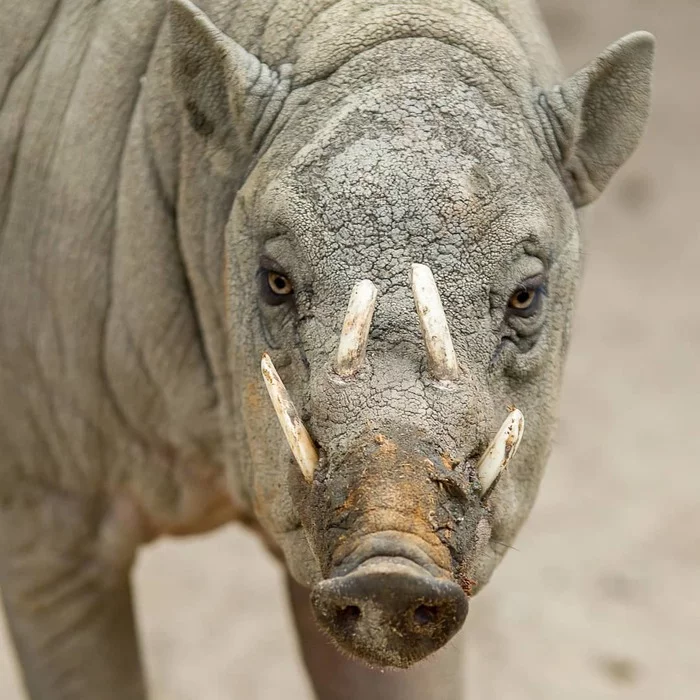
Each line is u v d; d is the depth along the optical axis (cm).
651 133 3603
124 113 1356
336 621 1020
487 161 1134
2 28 1395
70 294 1388
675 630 2233
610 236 3269
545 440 1241
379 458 1027
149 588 2286
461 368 1096
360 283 1056
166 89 1316
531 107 1207
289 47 1245
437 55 1174
